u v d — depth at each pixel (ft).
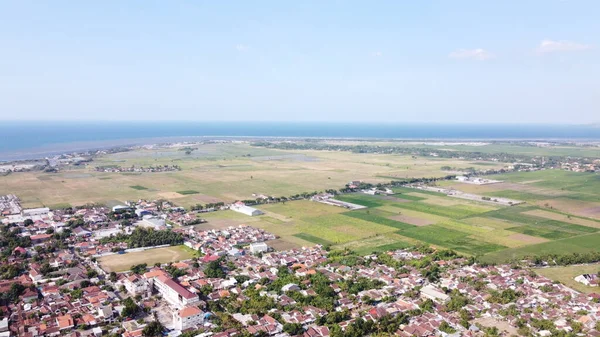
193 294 526.16
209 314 499.10
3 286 563.48
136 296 551.18
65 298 545.03
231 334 453.17
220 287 577.84
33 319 485.56
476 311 515.50
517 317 496.64
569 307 521.65
